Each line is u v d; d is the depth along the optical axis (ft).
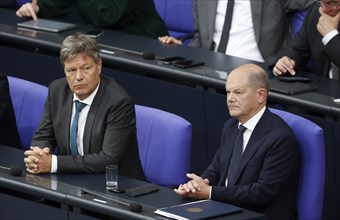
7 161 34.86
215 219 29.19
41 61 46.32
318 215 33.68
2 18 50.39
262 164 33.04
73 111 35.58
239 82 33.27
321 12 41.47
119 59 43.19
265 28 47.37
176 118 35.88
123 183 32.53
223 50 47.91
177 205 30.25
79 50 34.27
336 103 37.55
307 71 44.57
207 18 48.49
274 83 39.70
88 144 34.99
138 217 29.58
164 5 53.47
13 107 40.24
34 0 51.03
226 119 40.24
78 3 50.31
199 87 41.16
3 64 47.67
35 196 34.12
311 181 33.47
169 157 35.83
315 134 33.37
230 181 33.78
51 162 33.68
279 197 33.27
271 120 33.42
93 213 31.58
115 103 34.86
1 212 33.37
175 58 43.06
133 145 35.53
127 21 50.16
